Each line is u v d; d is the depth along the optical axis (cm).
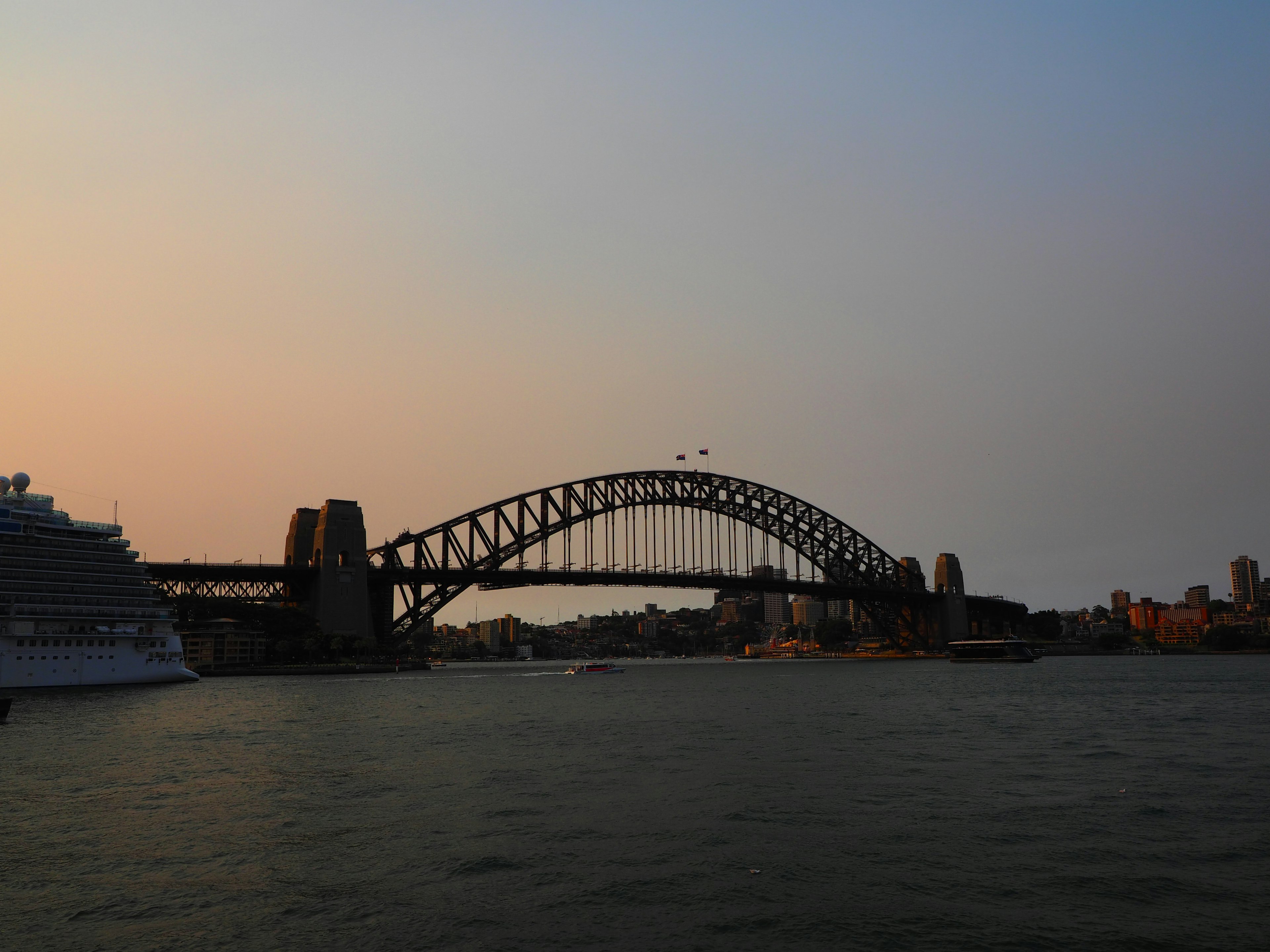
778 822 4531
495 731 8325
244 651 19750
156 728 8650
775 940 3095
